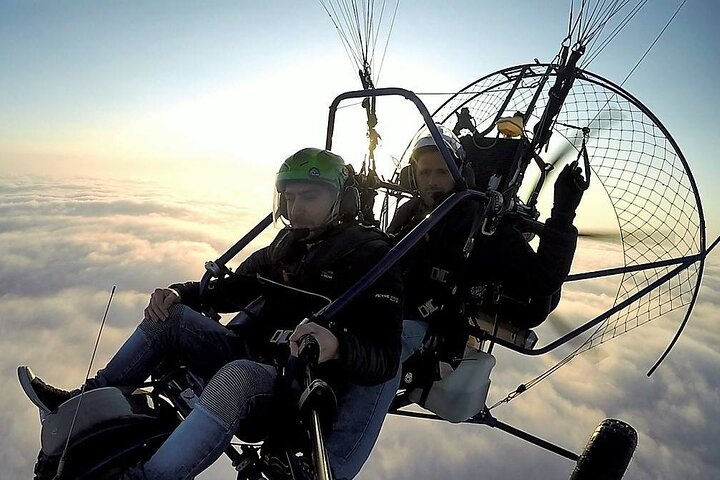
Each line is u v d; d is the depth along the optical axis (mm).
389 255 1525
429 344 2055
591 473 2113
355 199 1691
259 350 1722
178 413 1657
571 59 2227
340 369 1458
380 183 2277
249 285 1910
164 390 1688
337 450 1539
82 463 1362
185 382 1730
